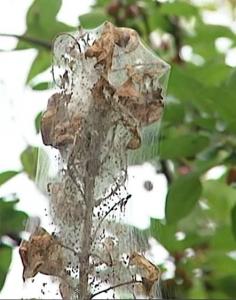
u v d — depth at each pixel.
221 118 4.38
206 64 4.61
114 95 3.92
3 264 4.41
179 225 4.52
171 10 4.67
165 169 4.50
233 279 4.57
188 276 4.55
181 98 4.36
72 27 4.55
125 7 4.64
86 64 3.93
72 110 3.93
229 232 4.55
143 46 3.95
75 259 3.92
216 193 4.58
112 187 3.92
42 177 3.97
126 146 3.93
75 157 3.92
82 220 3.92
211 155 4.40
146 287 3.93
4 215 4.47
